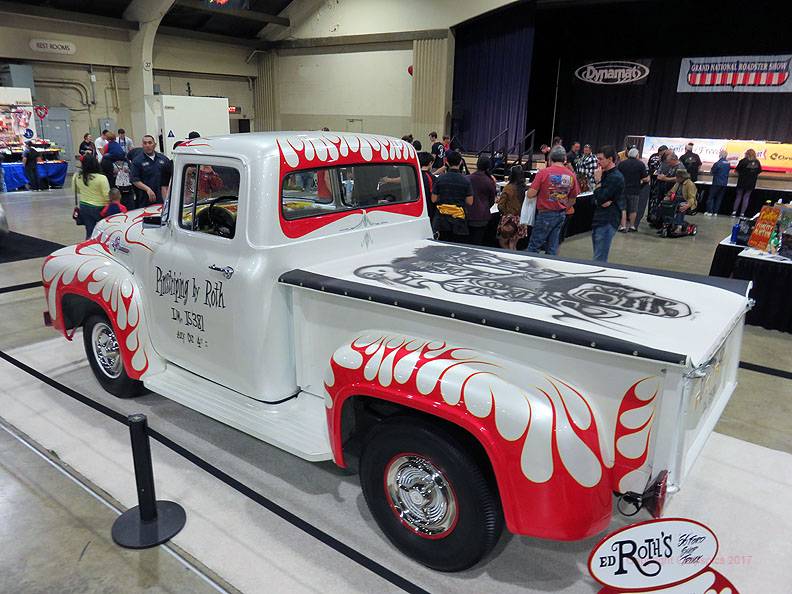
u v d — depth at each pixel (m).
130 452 3.41
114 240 3.85
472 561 2.36
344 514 2.89
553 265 3.20
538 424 2.03
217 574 2.50
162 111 17.06
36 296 6.33
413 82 19.45
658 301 2.53
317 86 21.67
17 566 2.53
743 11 16.28
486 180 6.78
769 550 2.69
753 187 13.30
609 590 2.23
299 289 2.88
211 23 20.52
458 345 2.37
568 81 20.09
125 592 2.40
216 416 3.03
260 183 2.86
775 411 4.06
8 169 14.72
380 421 2.50
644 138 18.66
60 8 16.88
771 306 5.75
